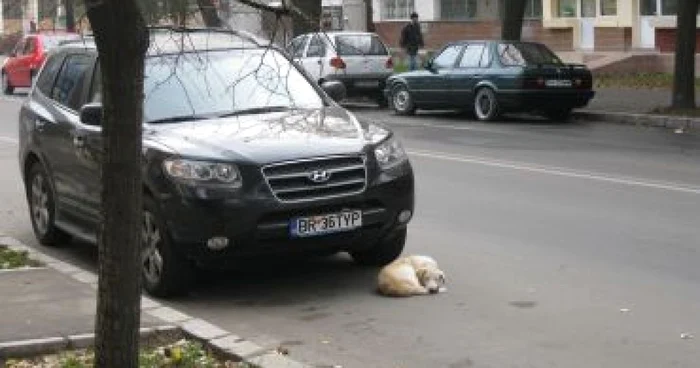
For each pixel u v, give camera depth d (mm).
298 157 7832
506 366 6340
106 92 4703
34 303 7477
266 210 7695
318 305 7941
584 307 7609
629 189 12859
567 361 6391
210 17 5676
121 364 4930
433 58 24625
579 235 10148
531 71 22016
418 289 8125
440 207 11891
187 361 6297
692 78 21969
